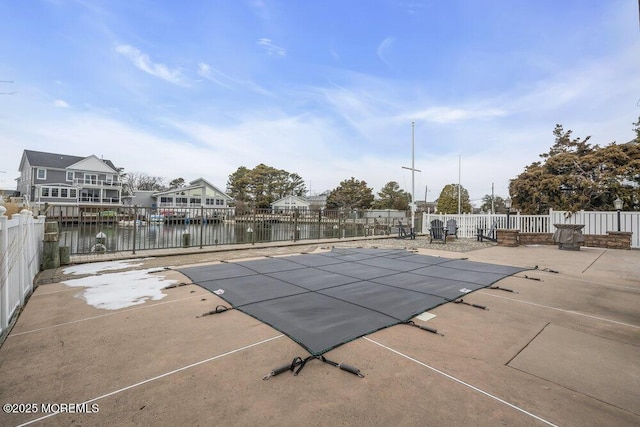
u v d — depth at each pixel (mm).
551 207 16422
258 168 49719
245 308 3596
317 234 12562
